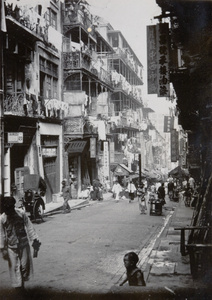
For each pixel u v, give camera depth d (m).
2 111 15.14
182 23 8.84
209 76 9.45
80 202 23.09
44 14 20.92
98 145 32.22
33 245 6.25
